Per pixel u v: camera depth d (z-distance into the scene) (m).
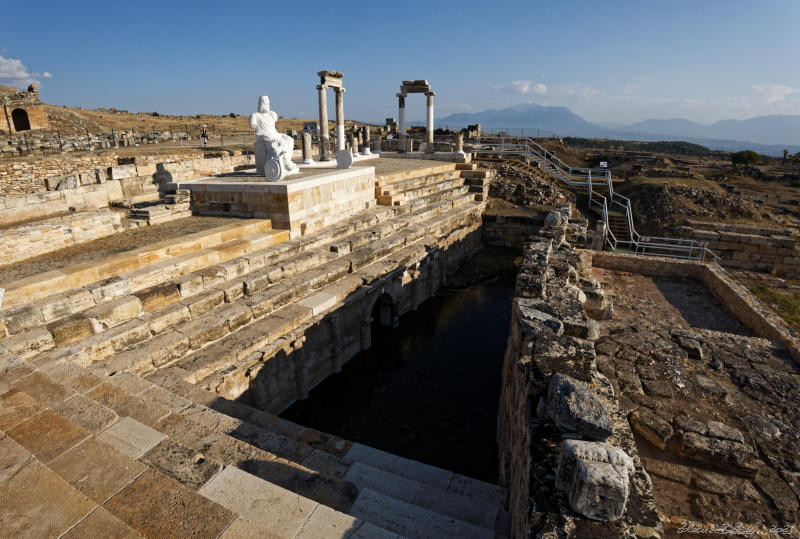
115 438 5.62
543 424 4.99
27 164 22.11
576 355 5.95
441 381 13.98
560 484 4.11
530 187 30.50
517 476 5.93
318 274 13.72
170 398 7.66
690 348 9.80
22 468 4.59
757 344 10.35
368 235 17.03
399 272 16.66
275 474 5.73
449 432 11.70
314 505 4.67
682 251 23.56
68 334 8.56
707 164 61.28
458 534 5.34
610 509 3.71
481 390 13.52
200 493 4.80
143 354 9.05
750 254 22.58
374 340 16.53
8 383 6.55
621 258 16.89
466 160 32.81
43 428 5.39
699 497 6.16
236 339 10.66
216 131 52.66
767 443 7.10
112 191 18.97
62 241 12.25
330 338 13.60
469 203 27.50
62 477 4.61
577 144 87.88
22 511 4.06
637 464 4.46
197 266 11.82
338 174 17.45
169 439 5.65
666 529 5.77
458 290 21.61
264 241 13.88
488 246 28.25
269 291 12.42
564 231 15.55
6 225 14.82
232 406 8.35
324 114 23.42
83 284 9.91
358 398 13.04
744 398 8.25
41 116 39.81
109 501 4.30
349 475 6.60
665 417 7.52
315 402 12.72
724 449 6.59
